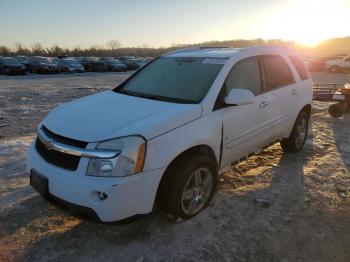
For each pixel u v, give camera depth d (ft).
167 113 11.51
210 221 12.16
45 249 10.68
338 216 12.71
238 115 13.71
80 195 10.02
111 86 68.13
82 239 11.16
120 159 10.02
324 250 10.79
